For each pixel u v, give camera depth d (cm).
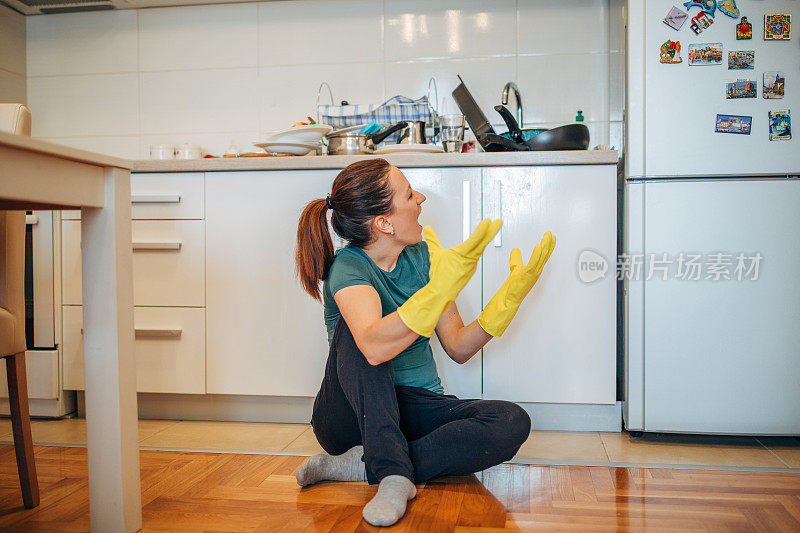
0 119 147
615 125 243
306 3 267
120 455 123
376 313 133
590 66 252
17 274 142
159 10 274
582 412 207
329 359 151
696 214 193
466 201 203
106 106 278
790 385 190
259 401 219
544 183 200
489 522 129
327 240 151
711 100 192
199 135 273
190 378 216
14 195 101
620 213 226
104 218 122
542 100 254
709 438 200
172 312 216
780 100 189
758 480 157
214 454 181
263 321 212
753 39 190
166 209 215
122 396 123
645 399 195
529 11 255
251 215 212
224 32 271
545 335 201
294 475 162
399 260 161
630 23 195
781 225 190
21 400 141
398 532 124
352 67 265
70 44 279
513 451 146
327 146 240
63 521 135
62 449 189
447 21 259
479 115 226
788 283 190
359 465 154
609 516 133
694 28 191
